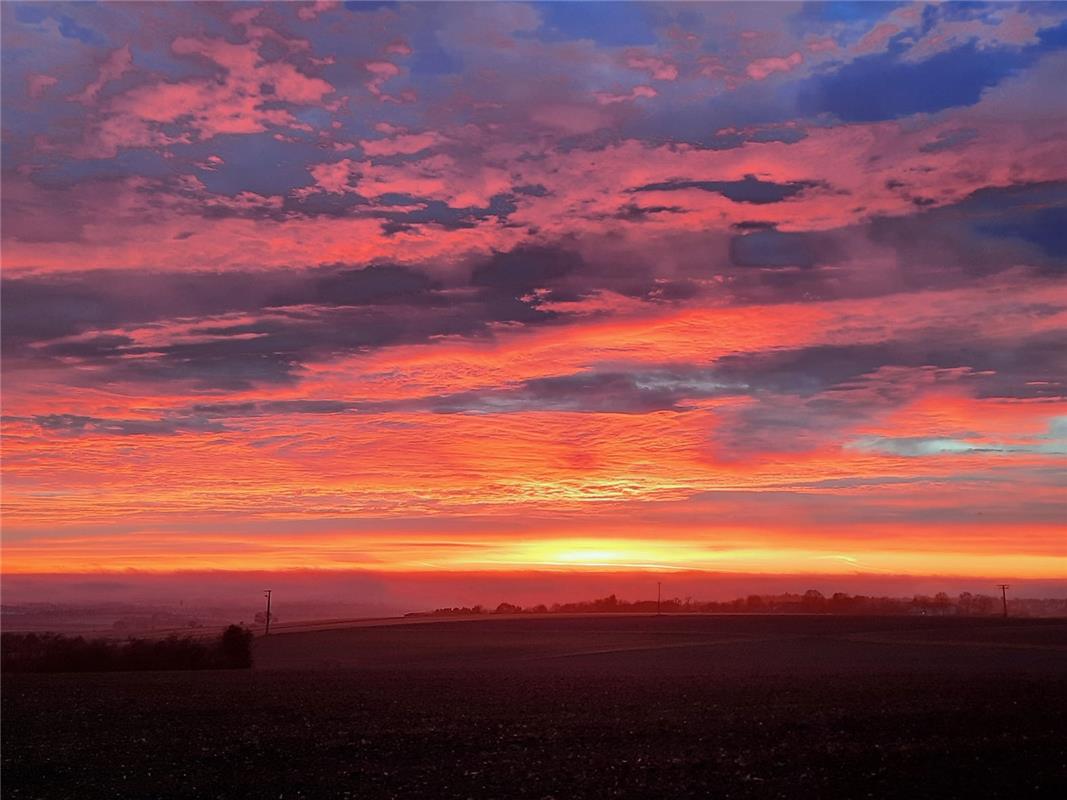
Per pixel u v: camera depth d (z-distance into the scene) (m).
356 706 38.59
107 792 21.83
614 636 117.69
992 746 25.16
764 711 34.25
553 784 21.48
